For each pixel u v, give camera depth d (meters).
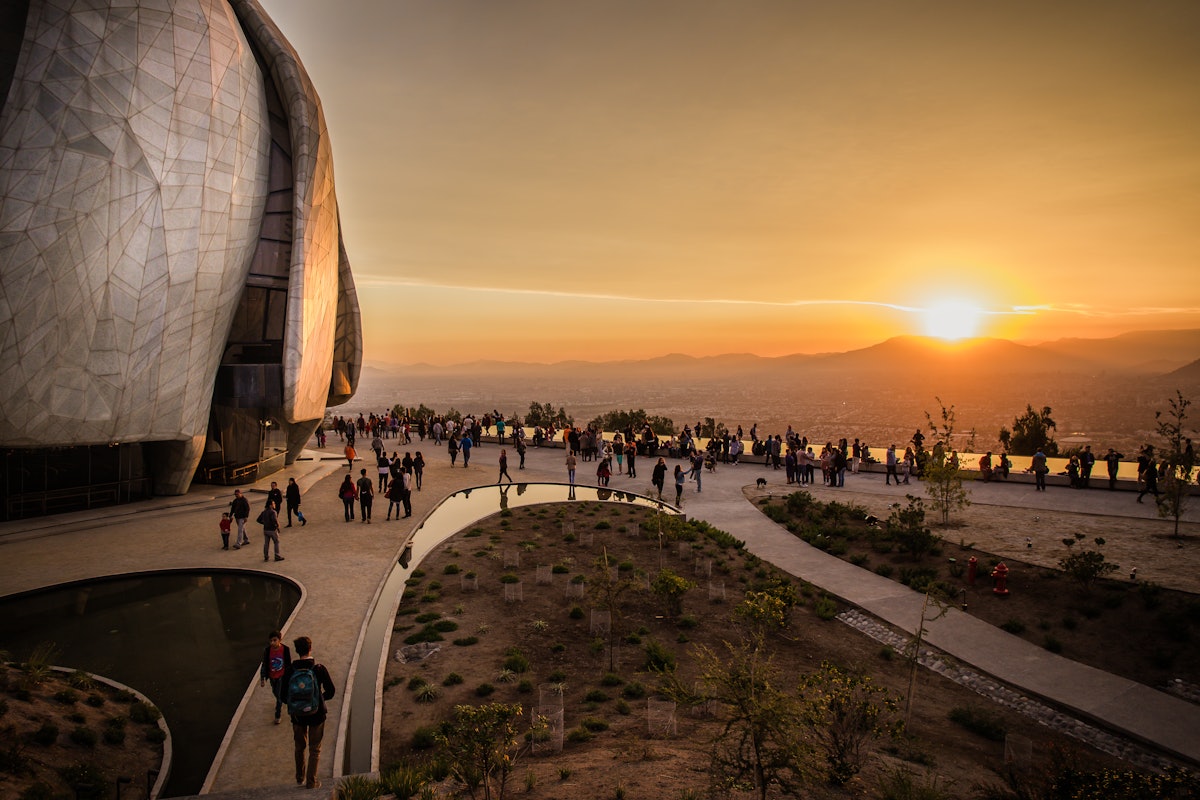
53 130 21.67
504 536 23.77
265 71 28.64
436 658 14.40
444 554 21.55
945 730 12.38
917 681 14.35
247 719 11.55
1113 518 24.09
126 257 22.84
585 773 9.38
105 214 22.34
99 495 25.45
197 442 26.42
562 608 17.38
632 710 12.27
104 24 22.59
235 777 9.97
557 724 10.65
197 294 24.81
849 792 8.98
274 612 16.69
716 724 11.57
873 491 30.28
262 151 27.72
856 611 17.73
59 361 22.20
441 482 32.94
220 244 25.39
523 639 15.48
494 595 18.17
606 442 40.06
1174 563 18.75
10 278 21.03
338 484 32.25
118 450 25.95
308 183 28.16
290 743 10.87
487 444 47.50
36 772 8.98
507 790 8.94
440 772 9.60
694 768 9.37
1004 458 31.69
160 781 9.75
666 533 22.81
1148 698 13.48
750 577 19.92
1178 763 11.60
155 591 18.08
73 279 21.97
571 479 30.38
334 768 10.12
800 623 16.94
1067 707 13.24
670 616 16.98
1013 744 10.87
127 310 23.11
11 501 23.38
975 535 22.28
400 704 12.52
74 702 11.23
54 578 18.23
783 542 23.23
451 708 12.38
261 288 29.28
